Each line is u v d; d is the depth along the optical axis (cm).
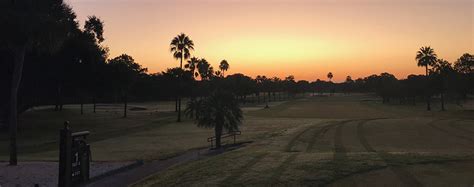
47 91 5828
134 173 2061
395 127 3875
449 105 11744
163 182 1560
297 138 3050
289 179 1329
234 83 15375
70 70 5497
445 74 10069
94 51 5678
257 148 2525
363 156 1728
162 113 9431
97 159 2691
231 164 1694
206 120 3328
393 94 14562
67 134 1745
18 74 2614
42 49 2780
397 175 1348
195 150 3161
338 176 1345
